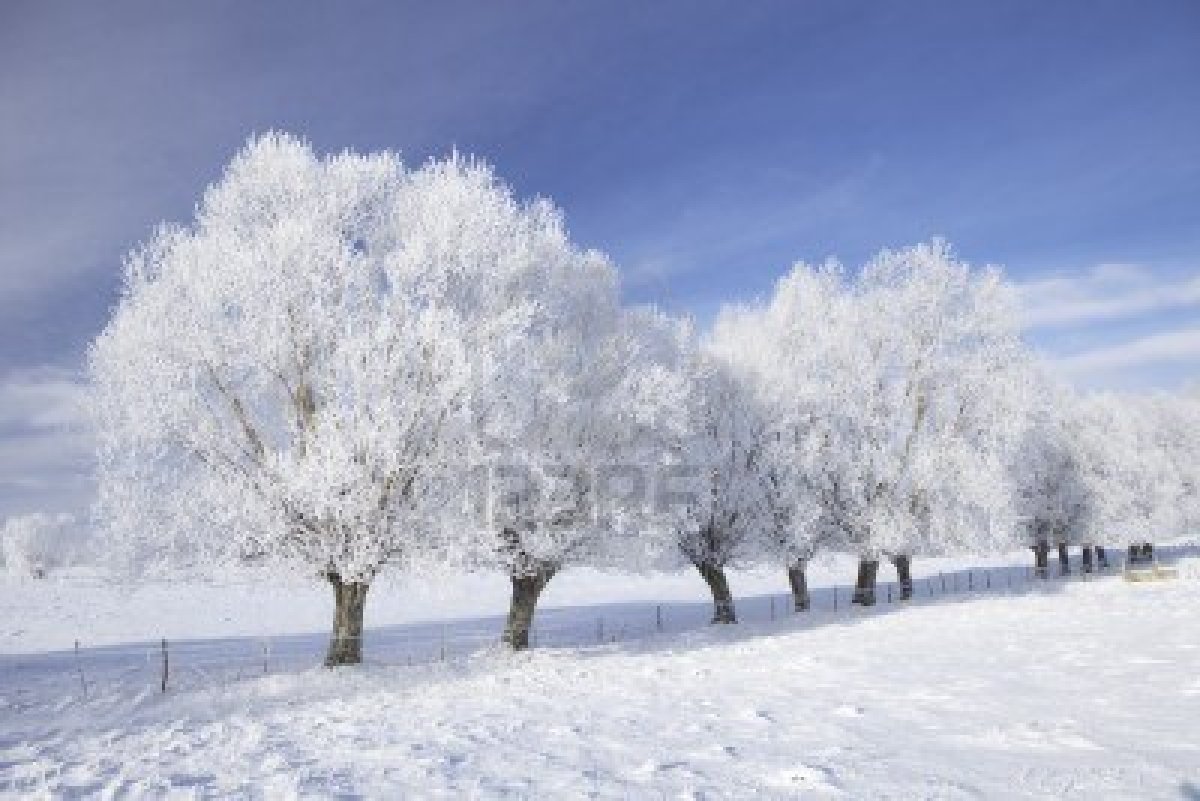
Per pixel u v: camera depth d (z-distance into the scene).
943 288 35.66
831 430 33.44
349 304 21.34
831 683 16.42
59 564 98.19
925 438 34.00
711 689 16.75
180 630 44.72
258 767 11.20
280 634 41.94
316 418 20.59
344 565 19.84
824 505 33.41
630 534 25.53
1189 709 11.86
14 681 24.03
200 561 20.34
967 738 10.95
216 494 19.48
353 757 11.69
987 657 18.50
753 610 41.59
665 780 9.64
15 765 12.28
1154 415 70.06
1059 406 55.56
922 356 34.84
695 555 31.44
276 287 20.53
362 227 23.38
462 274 22.33
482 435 21.34
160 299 20.58
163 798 9.48
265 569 20.72
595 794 9.16
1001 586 45.97
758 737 11.89
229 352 20.78
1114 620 24.02
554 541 22.77
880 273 36.91
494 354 21.27
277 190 22.44
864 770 9.59
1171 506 58.38
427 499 20.58
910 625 26.19
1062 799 8.05
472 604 54.41
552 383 22.75
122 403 20.31
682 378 24.59
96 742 14.29
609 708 15.21
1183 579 39.97
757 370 33.00
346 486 19.16
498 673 20.92
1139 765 9.06
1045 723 11.51
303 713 16.66
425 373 20.50
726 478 31.61
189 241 21.53
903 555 34.91
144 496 19.72
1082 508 53.47
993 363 35.47
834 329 34.81
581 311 25.59
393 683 20.05
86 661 29.98
